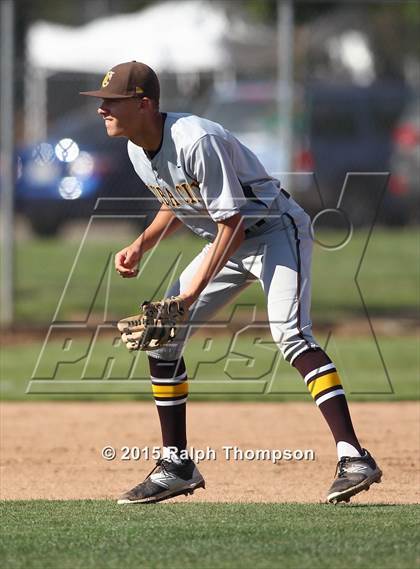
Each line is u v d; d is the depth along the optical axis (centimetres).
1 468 2395
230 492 2161
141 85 1811
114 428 2802
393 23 8350
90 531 1703
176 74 5156
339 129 6012
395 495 2112
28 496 2133
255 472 2342
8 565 1512
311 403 3128
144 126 1830
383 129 6053
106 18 8600
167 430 1989
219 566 1495
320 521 1761
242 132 5528
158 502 1988
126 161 4709
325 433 2730
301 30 7606
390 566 1483
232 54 7256
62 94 4731
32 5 10112
